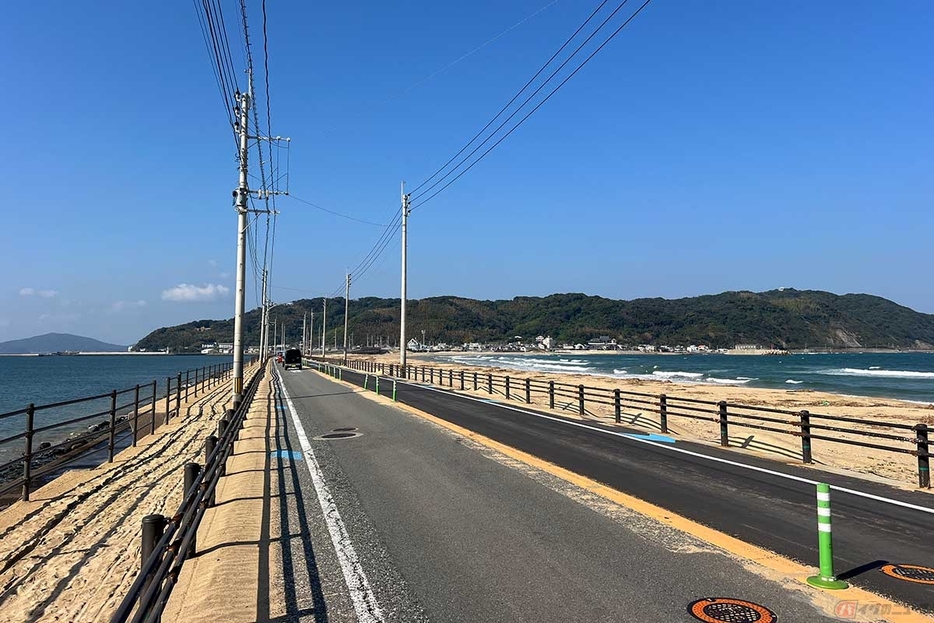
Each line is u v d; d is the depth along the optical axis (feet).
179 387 80.23
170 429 66.39
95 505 34.55
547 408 74.90
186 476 21.25
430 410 69.77
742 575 17.89
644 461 37.68
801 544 20.92
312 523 23.81
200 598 16.39
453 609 15.74
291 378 161.89
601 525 23.21
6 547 27.43
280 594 16.81
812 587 16.97
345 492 29.04
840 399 124.67
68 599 21.09
